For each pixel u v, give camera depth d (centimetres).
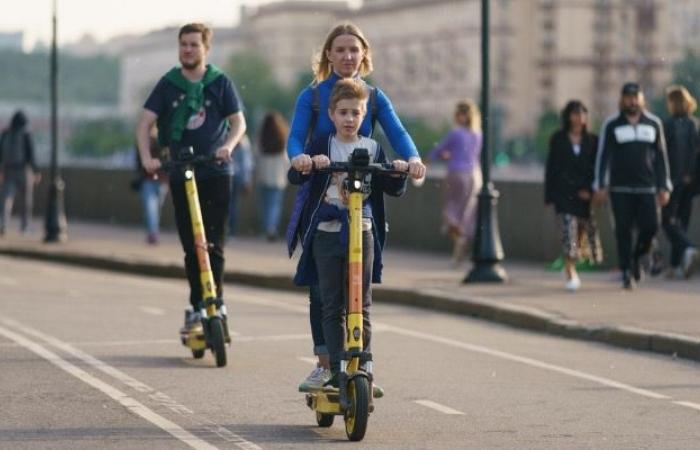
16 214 6888
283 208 5262
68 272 4062
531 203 4056
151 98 2147
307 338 2470
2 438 1538
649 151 3089
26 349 2272
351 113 1544
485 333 2602
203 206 2145
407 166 1501
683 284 3247
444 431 1605
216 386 1911
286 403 1784
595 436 1585
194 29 2139
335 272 1548
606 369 2138
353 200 1500
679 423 1678
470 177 3853
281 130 5006
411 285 3234
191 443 1518
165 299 3188
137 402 1777
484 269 3300
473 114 3891
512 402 1819
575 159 3111
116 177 6150
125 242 4919
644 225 3102
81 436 1553
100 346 2320
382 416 1702
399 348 2366
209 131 2147
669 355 2308
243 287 3638
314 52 1617
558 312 2686
